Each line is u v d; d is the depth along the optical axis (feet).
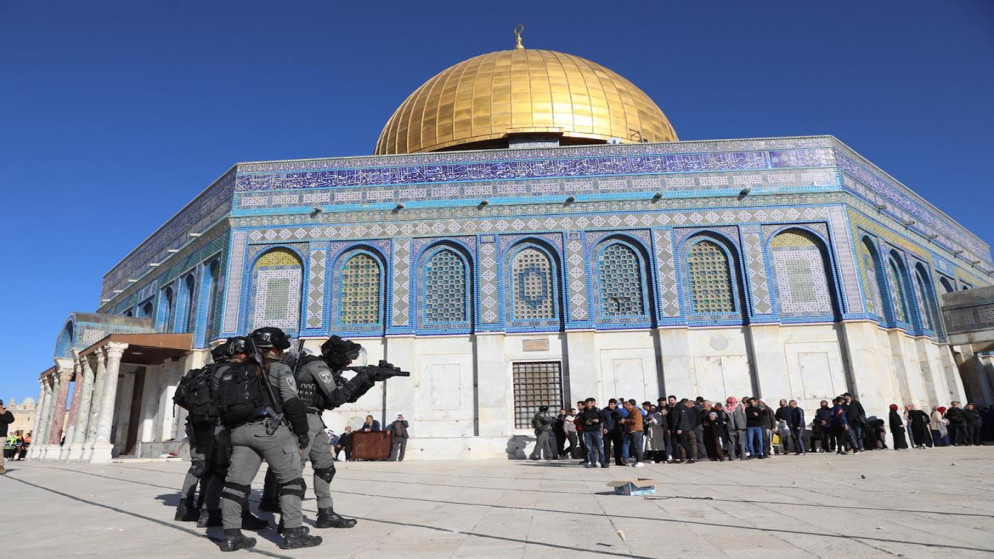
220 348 20.68
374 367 21.40
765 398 63.21
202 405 19.25
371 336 67.82
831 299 66.64
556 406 64.95
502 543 14.70
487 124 83.82
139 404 85.15
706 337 66.08
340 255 70.69
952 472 31.32
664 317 66.03
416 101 91.76
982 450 51.55
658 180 70.90
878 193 77.00
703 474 34.65
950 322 81.25
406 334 66.74
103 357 69.05
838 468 36.06
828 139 71.72
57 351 83.61
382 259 70.38
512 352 66.44
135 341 68.69
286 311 69.26
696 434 50.44
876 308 70.90
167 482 35.88
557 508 20.97
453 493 26.99
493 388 64.59
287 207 72.02
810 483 27.48
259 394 15.58
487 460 57.72
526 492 26.71
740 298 67.05
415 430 64.34
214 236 75.51
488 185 71.56
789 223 68.90
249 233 71.41
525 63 89.04
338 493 27.81
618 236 69.56
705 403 52.49
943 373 78.95
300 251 70.74
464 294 68.80
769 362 64.34
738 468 38.83
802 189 69.87
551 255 69.62
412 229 70.64
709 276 68.18
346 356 20.39
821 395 63.36
